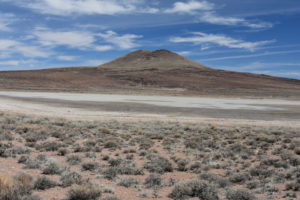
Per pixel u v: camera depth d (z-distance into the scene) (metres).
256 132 23.14
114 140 16.81
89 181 8.16
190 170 10.93
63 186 7.71
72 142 15.52
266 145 17.31
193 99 79.12
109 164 11.11
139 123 27.19
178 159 12.45
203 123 29.19
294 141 18.17
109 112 39.06
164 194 7.79
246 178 9.81
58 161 10.66
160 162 11.46
